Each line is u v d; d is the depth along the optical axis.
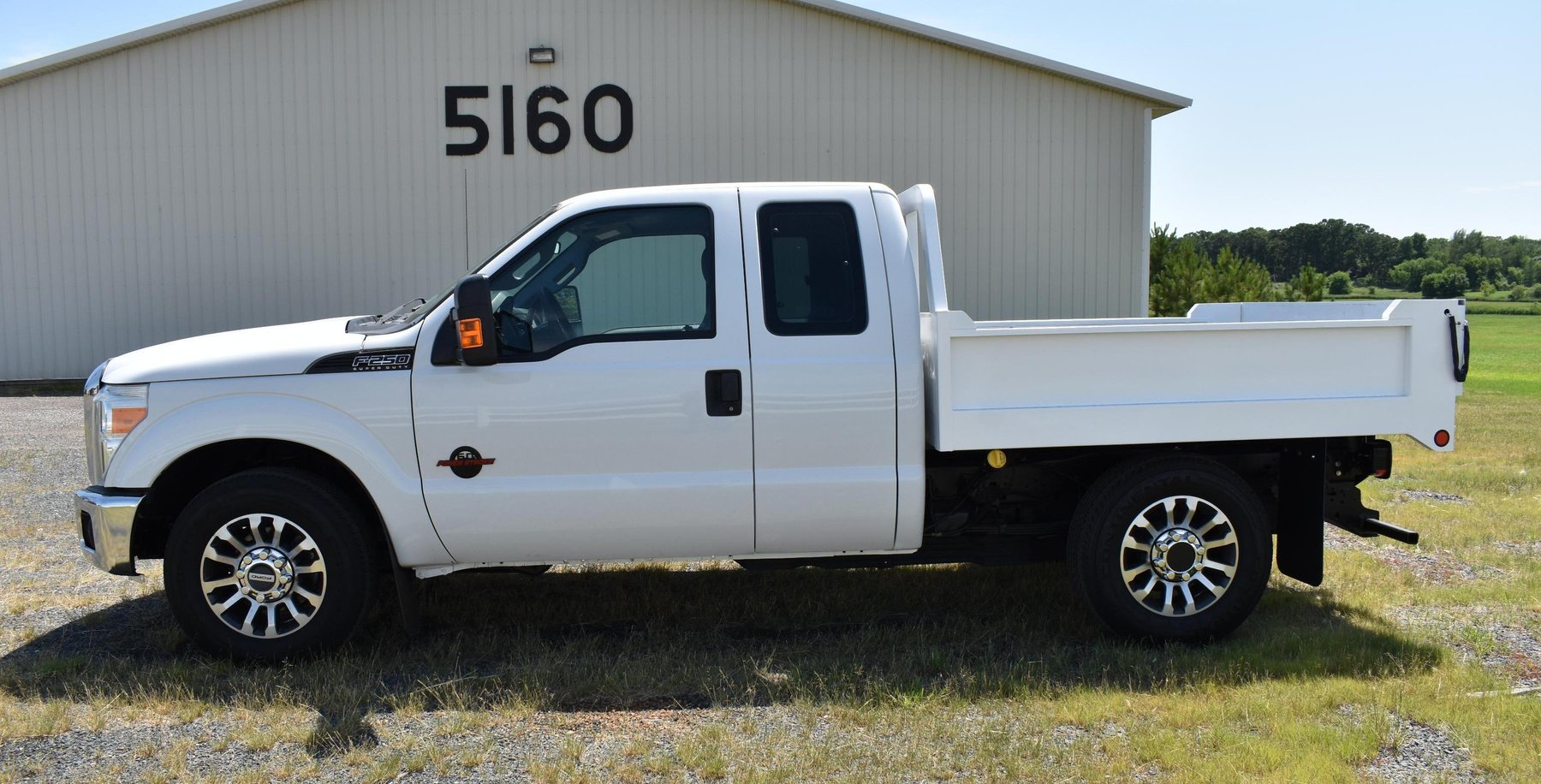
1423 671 4.43
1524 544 6.72
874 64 16.83
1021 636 5.00
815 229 4.69
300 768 3.62
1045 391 4.59
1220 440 4.68
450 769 3.61
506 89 16.72
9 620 5.32
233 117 16.58
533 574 5.05
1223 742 3.71
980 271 17.14
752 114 16.84
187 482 4.83
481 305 4.29
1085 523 4.78
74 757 3.72
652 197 4.70
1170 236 30.78
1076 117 16.97
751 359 4.56
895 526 4.68
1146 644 4.77
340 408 4.52
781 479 4.58
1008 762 3.59
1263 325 4.68
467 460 4.52
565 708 4.15
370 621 5.25
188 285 16.80
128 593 5.74
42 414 13.28
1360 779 3.47
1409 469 9.51
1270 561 4.79
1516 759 3.56
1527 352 35.56
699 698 4.25
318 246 16.80
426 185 16.81
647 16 16.70
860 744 3.78
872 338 4.61
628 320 4.65
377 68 16.62
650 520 4.58
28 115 16.44
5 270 16.69
